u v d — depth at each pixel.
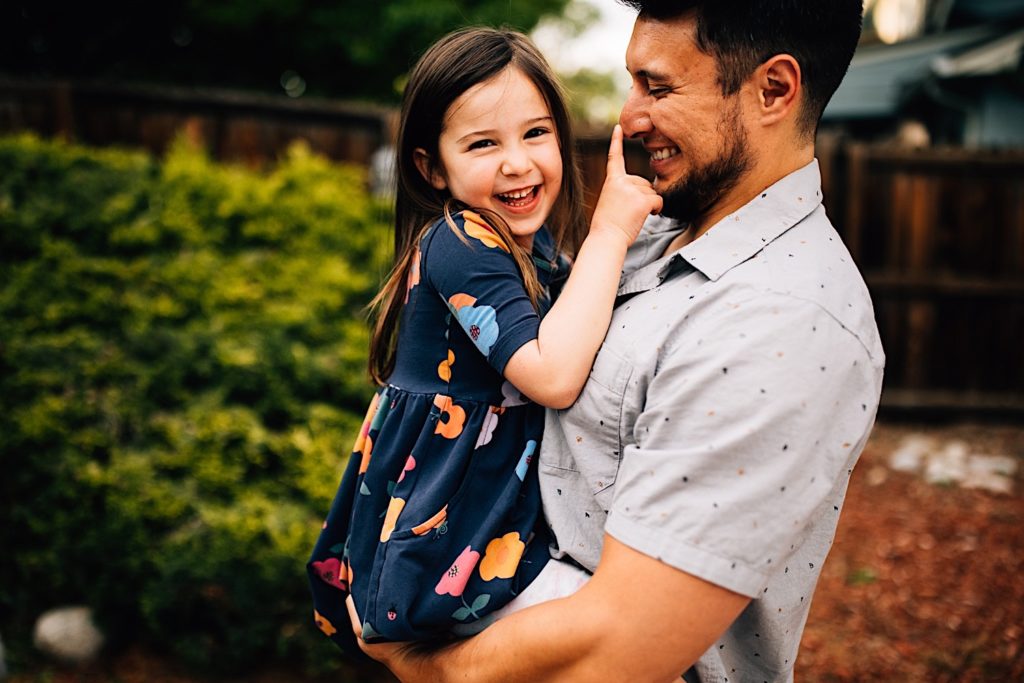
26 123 6.05
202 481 3.18
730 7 1.15
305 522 3.10
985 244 6.20
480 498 1.30
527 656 1.11
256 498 3.16
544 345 1.21
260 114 6.28
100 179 4.30
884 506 4.75
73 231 4.01
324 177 4.86
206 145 6.24
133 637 3.33
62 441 3.26
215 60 11.99
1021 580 3.86
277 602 3.04
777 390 1.02
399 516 1.30
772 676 1.26
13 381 3.38
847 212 6.20
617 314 1.26
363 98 11.95
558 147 1.48
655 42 1.20
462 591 1.24
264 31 11.38
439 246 1.35
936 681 3.21
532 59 1.44
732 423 1.02
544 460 1.28
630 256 1.50
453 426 1.32
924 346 6.30
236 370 3.45
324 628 1.58
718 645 1.26
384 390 1.47
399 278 1.51
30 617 3.33
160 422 3.29
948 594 3.79
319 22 10.91
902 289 6.23
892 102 11.81
